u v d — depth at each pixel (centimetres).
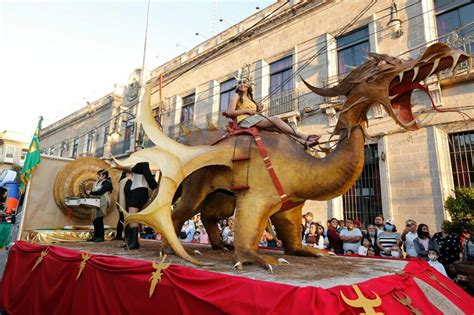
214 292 194
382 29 1076
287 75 1343
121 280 252
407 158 953
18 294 386
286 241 362
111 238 596
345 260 323
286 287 174
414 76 243
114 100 2250
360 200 1048
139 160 328
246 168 300
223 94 1608
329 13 1236
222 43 1614
